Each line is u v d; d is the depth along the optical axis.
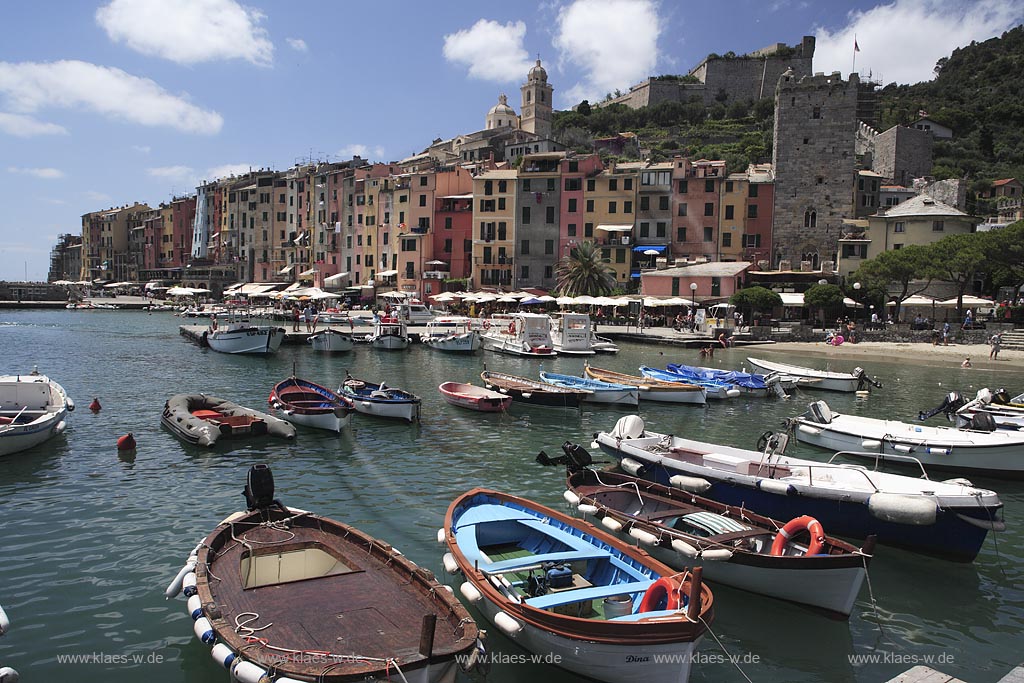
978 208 100.19
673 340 59.31
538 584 10.81
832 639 11.29
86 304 111.19
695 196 82.69
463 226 94.44
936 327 63.44
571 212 86.81
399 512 16.62
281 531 12.24
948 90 151.62
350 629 9.23
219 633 8.93
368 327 68.50
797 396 36.12
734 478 15.79
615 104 166.88
